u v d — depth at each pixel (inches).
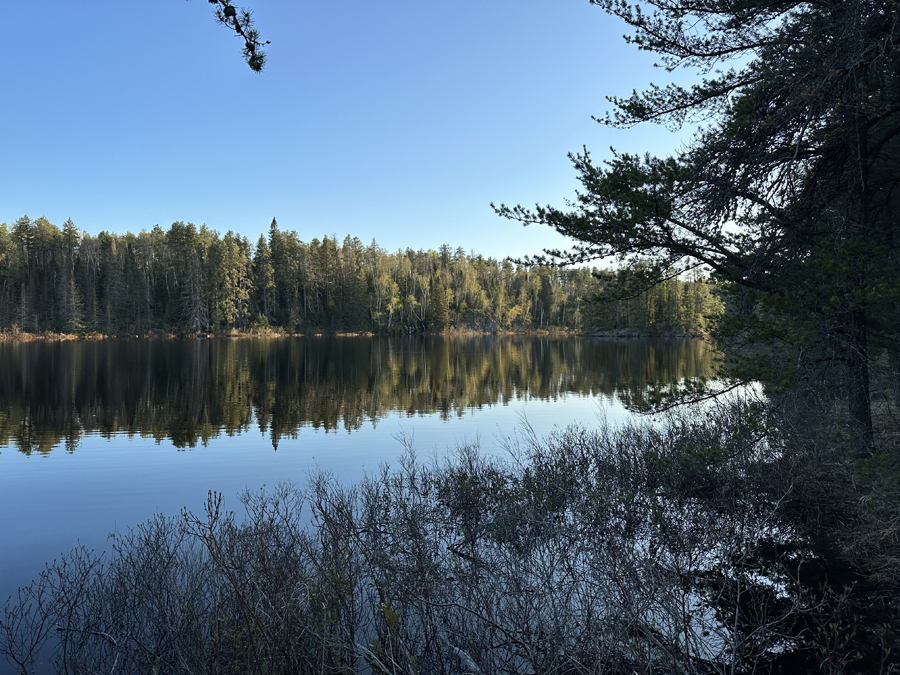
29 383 1064.8
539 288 4320.9
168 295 3112.7
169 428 683.4
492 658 161.6
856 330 251.4
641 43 300.8
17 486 433.7
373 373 1350.9
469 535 278.5
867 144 283.3
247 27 133.4
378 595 205.3
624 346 2492.6
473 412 804.0
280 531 261.4
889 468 220.8
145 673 170.9
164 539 257.0
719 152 269.6
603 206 295.7
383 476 412.5
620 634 155.3
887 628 185.6
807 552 254.7
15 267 2844.5
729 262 283.9
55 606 210.8
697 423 434.0
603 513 286.2
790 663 168.6
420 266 4365.2
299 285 3595.0
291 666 161.8
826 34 237.0
